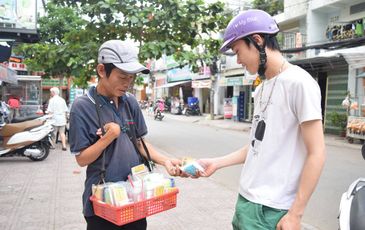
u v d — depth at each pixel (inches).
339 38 584.1
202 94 1190.9
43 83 914.7
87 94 89.6
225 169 309.6
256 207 77.0
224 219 179.6
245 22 76.4
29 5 307.4
